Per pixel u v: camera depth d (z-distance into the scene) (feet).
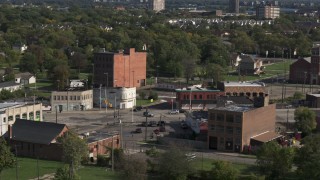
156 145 652.48
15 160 522.06
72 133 574.15
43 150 598.34
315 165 488.85
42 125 618.85
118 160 542.16
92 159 581.12
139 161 497.87
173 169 502.38
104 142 612.70
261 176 493.36
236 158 604.08
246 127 637.30
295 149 537.65
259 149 542.98
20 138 611.47
